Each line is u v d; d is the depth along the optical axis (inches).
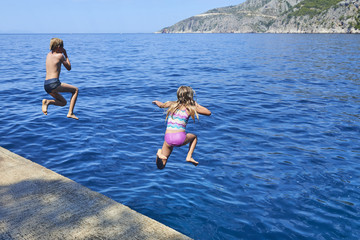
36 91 568.4
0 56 1346.0
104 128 359.9
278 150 298.0
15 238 118.6
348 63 1047.0
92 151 291.7
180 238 121.1
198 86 630.5
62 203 143.9
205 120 393.7
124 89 593.0
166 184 230.2
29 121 384.8
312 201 206.8
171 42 3240.7
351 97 527.8
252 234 172.6
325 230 176.2
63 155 282.5
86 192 154.8
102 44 2684.5
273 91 582.6
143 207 198.2
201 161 271.7
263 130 357.7
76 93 194.5
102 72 829.8
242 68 922.7
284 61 1123.3
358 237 170.1
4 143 310.7
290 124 380.8
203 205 201.8
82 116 406.3
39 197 148.6
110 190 220.5
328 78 732.0
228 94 553.6
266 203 204.5
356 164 266.2
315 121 393.1
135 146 306.5
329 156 283.4
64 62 190.2
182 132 155.6
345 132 350.9
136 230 125.3
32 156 280.1
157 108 451.2
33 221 129.5
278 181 235.6
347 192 219.5
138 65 1008.9
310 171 253.0
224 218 187.3
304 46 2193.7
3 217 131.6
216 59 1218.0
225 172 250.5
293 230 176.2
